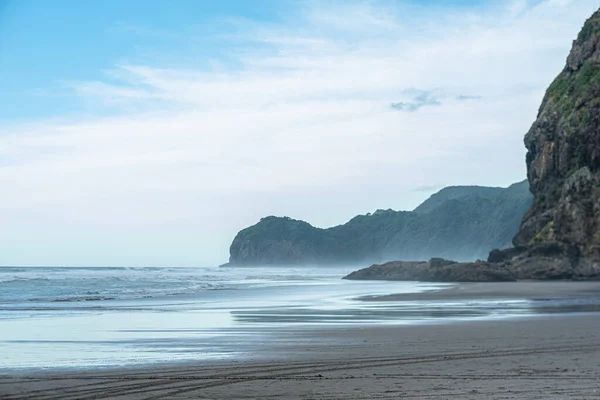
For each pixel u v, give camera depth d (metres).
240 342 20.53
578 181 89.25
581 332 22.14
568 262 85.50
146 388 13.04
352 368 15.05
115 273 150.50
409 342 19.83
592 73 98.56
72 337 22.64
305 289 68.94
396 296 51.94
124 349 19.20
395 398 11.65
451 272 92.88
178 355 17.70
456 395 11.72
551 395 11.52
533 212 100.50
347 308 37.59
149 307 39.00
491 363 15.38
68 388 13.11
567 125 96.44
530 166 106.31
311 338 21.39
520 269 87.50
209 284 85.25
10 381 13.89
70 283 79.19
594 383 12.67
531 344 18.86
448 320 28.02
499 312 33.19
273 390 12.63
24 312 35.03
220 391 12.62
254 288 71.44
